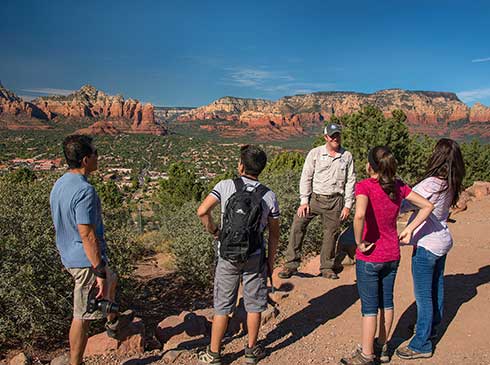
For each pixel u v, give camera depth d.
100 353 4.02
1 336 4.83
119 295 6.62
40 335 5.38
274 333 4.38
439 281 3.82
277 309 4.85
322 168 5.07
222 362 3.79
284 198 8.61
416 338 3.67
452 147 3.43
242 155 3.47
